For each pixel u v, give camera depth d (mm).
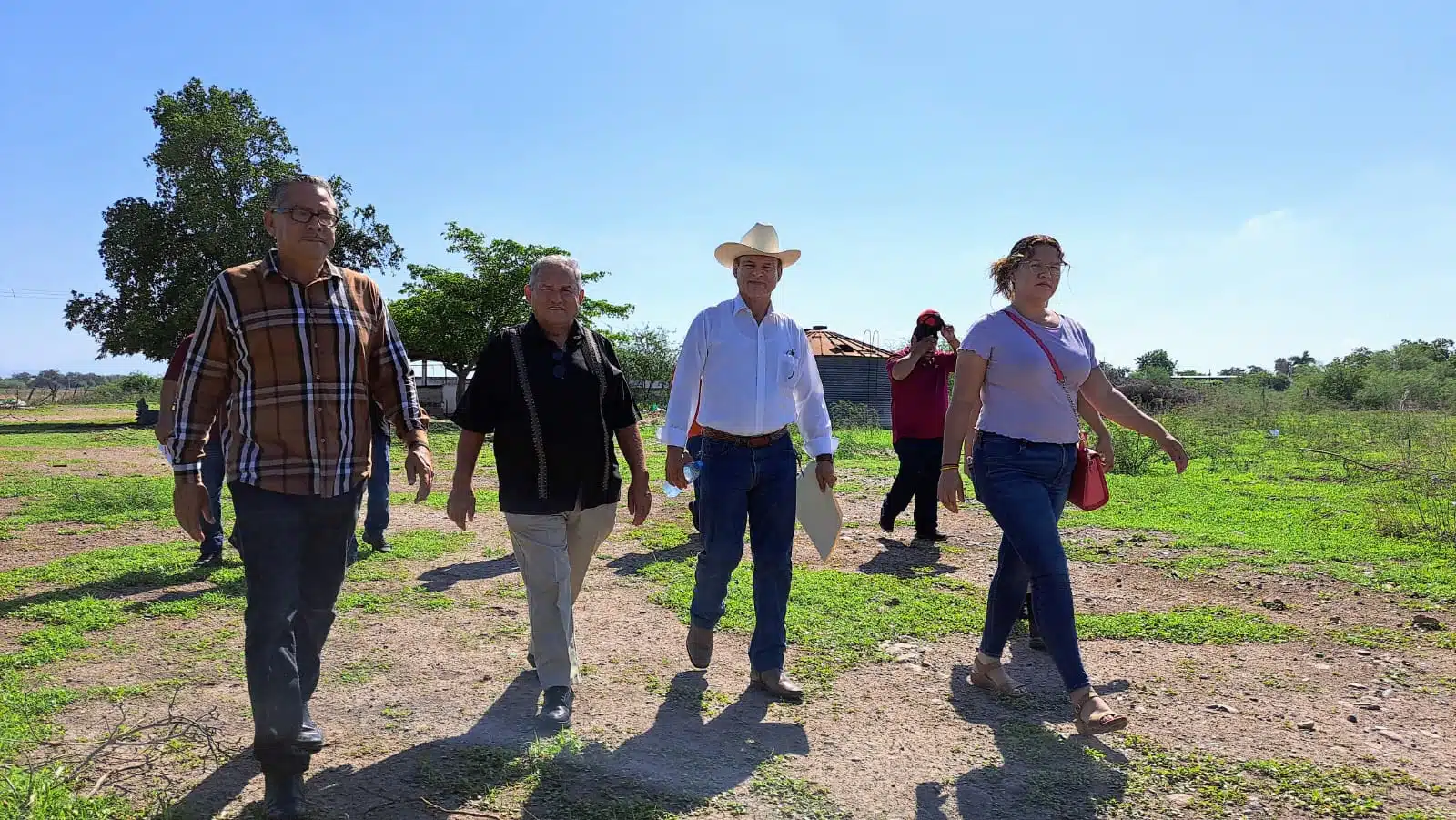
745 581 6020
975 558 6977
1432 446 13945
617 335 33750
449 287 31078
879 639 4754
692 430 4238
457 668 4227
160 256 32375
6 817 2559
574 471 3650
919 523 7711
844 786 3061
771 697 3916
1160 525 8297
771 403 3967
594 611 5324
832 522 4316
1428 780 3139
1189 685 4094
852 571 6457
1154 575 6344
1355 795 3006
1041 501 3598
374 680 4055
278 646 2777
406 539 7355
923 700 3902
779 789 3014
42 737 3314
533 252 31016
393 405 3213
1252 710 3797
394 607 5297
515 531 3652
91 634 4684
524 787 2982
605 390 3807
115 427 28109
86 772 2984
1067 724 3646
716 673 4230
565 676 3631
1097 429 4195
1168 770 3199
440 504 9711
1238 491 10727
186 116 32094
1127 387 28641
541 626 3652
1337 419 23125
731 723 3613
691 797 2938
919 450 7535
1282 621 5148
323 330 2861
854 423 26219
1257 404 24375
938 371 7543
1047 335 3709
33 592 5578
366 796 2910
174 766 3090
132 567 6199
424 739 3383
